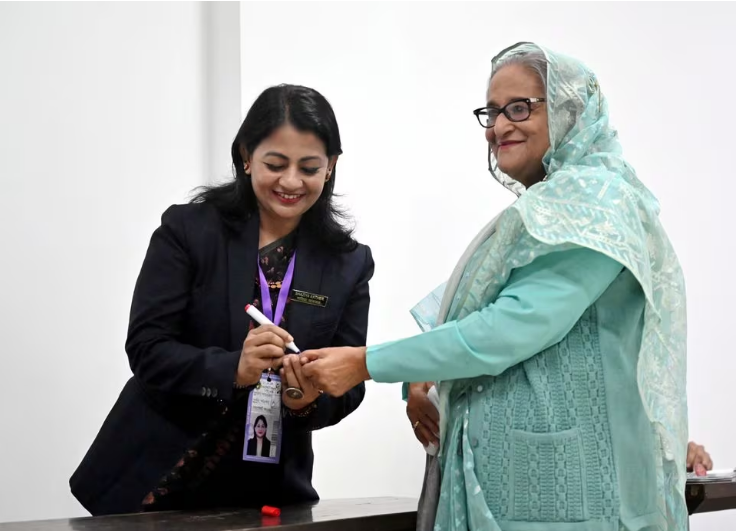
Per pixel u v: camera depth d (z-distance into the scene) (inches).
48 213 124.6
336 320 80.9
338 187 142.3
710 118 184.7
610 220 63.1
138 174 134.9
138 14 136.8
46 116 125.6
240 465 78.1
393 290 147.7
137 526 61.3
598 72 169.9
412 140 152.6
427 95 155.7
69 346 125.1
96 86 131.3
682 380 67.1
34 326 122.0
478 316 64.5
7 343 119.2
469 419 66.2
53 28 127.3
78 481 79.0
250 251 78.7
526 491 62.7
